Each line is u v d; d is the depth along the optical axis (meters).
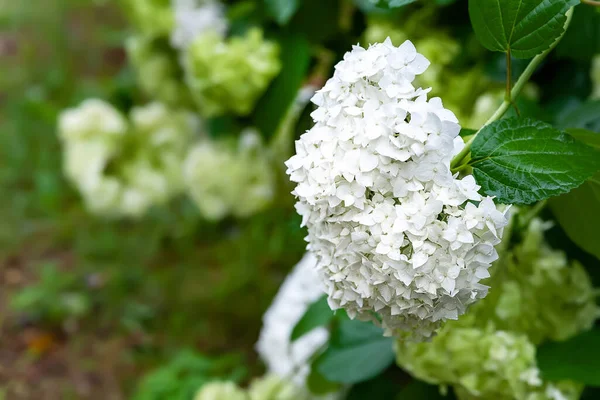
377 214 0.72
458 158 0.74
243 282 1.86
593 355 0.91
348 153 0.72
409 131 0.70
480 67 1.12
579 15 1.02
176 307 1.88
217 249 2.07
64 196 2.35
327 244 0.75
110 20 3.29
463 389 0.93
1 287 2.03
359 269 0.73
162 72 1.65
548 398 0.91
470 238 0.71
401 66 0.72
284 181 1.71
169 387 1.46
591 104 0.93
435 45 1.12
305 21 1.22
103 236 2.11
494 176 0.73
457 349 0.90
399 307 0.73
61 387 1.71
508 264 0.92
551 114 1.06
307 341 1.26
